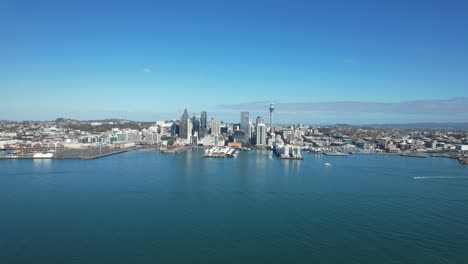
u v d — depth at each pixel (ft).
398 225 465.47
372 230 445.37
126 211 515.50
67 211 512.22
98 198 594.24
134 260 352.49
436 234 433.07
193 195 625.00
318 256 368.27
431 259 363.76
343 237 420.77
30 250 372.79
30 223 456.86
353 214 513.86
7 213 500.74
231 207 545.44
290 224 464.24
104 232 426.10
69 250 372.99
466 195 649.20
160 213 506.89
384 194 652.07
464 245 399.65
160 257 360.07
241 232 431.84
